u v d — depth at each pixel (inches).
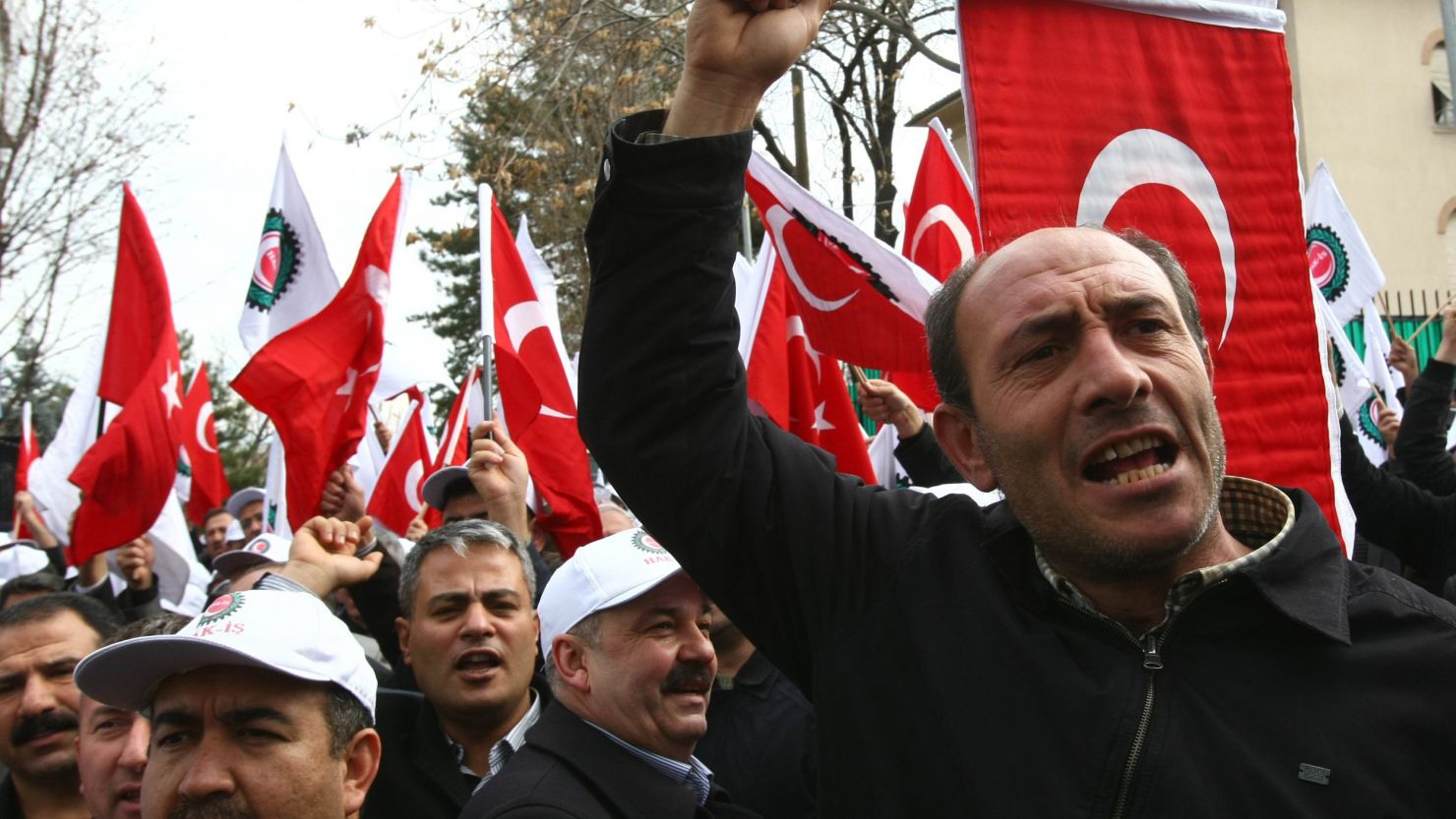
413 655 150.5
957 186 247.3
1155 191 137.8
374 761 111.0
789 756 145.9
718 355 80.1
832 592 79.1
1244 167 141.2
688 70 80.0
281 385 227.1
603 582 124.1
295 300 245.9
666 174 77.3
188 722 102.6
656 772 121.8
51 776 137.9
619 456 79.9
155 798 101.7
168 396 255.3
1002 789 67.7
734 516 81.1
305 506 225.8
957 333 79.8
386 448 370.0
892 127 751.7
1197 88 140.9
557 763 117.9
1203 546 74.3
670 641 123.7
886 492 84.3
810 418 229.5
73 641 141.0
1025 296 75.0
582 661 125.0
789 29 79.0
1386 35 859.4
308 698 103.7
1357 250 323.9
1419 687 67.0
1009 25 136.1
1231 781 64.9
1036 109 135.5
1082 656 70.7
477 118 663.8
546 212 721.0
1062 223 128.0
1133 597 73.0
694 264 78.5
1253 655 68.7
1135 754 66.3
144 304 268.1
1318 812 63.8
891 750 73.2
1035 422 73.1
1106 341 72.4
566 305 800.9
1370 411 343.6
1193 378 73.5
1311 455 138.8
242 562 217.9
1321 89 848.3
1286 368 139.6
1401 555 179.9
